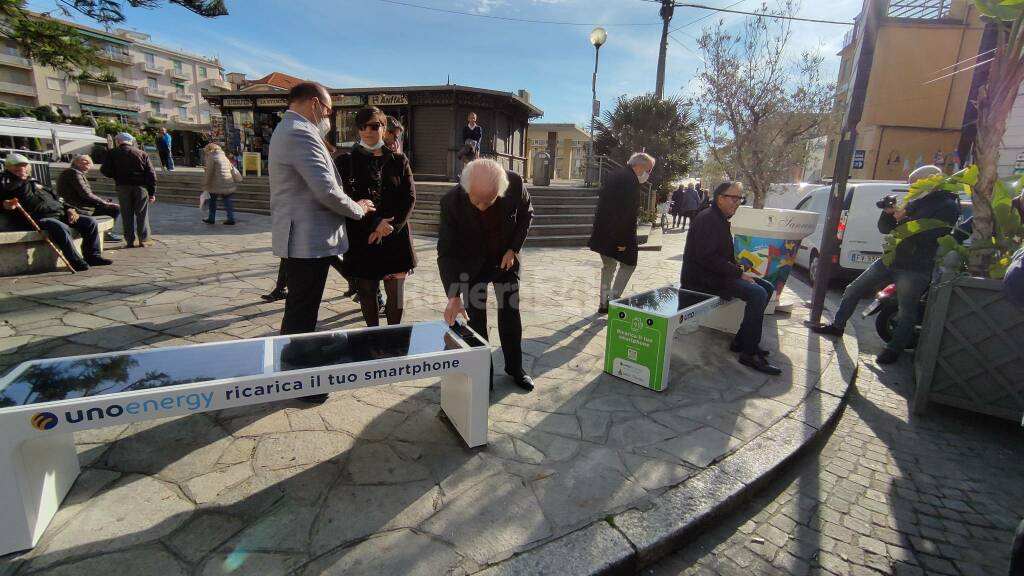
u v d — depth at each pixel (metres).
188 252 7.15
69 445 2.15
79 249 6.14
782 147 6.97
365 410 2.93
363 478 2.31
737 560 2.14
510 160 17.27
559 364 3.82
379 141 3.39
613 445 2.72
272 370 2.16
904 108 17.47
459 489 2.27
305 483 2.25
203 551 1.84
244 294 5.11
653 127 16.41
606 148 17.59
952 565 2.15
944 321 3.36
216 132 18.95
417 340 2.60
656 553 2.07
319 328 4.30
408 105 15.33
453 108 14.91
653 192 16.20
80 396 1.86
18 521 1.77
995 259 3.45
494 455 2.55
